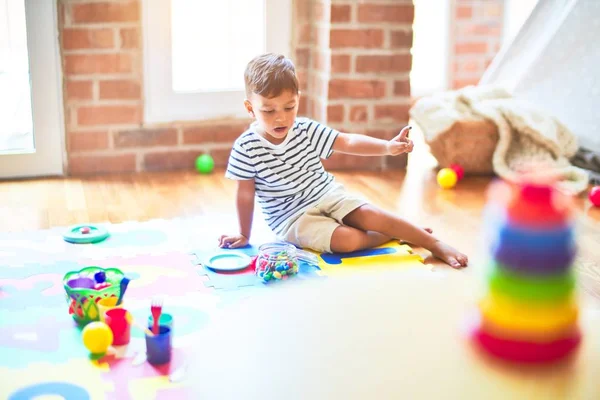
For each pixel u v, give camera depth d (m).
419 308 0.83
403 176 3.06
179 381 1.45
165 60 3.01
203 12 3.04
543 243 0.61
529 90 3.19
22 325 1.67
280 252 1.99
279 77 2.01
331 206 2.18
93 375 1.47
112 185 2.88
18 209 2.55
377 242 2.19
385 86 3.15
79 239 2.20
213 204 2.64
